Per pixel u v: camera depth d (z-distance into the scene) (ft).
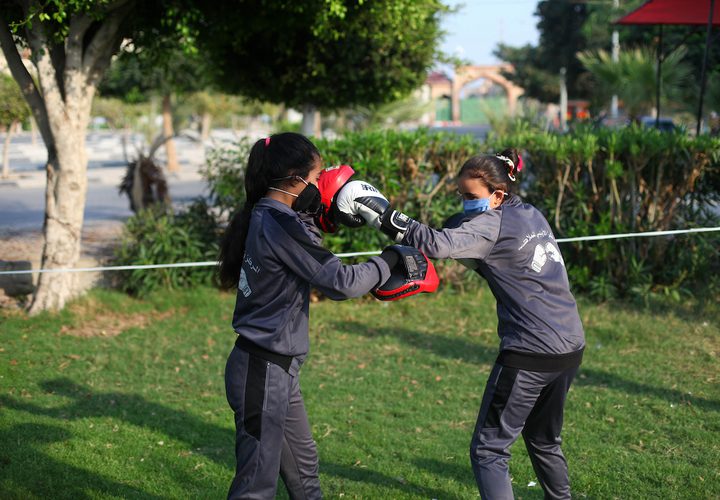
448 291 25.58
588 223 25.09
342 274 8.75
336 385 17.69
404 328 22.44
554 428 10.35
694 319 22.61
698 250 24.93
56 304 23.62
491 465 9.77
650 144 23.81
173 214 27.58
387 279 9.15
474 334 21.84
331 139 26.43
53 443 13.99
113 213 46.78
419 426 15.21
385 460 13.53
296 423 9.71
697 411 15.76
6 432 14.43
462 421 15.48
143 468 13.08
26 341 20.83
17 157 98.68
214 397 16.75
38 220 43.37
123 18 22.72
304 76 35.09
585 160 24.85
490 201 10.24
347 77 35.42
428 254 9.49
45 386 17.35
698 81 50.14
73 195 23.62
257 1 25.18
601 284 24.61
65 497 11.93
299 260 8.78
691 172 24.11
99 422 15.15
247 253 9.16
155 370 18.72
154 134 79.82
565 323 9.88
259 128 135.03
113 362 19.16
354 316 23.50
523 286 9.85
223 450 13.94
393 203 25.48
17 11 22.53
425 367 19.11
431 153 25.61
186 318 23.40
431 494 12.24
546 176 25.79
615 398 16.63
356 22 27.37
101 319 23.12
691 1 30.96
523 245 9.83
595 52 90.17
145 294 25.02
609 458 13.55
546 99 115.75
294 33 31.91
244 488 8.97
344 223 9.61
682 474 12.84
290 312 9.11
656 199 24.71
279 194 9.32
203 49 28.99
